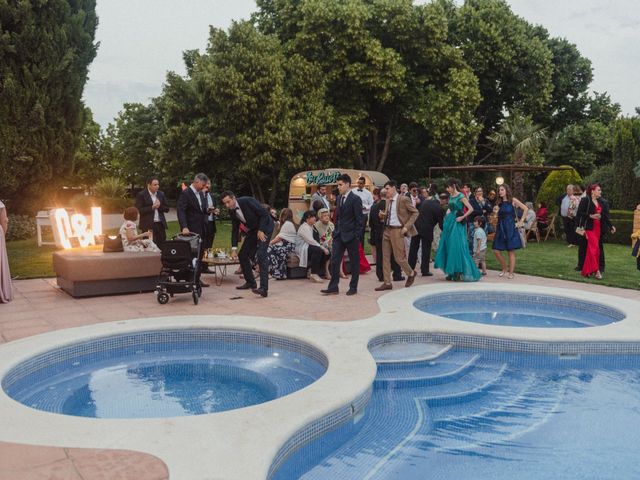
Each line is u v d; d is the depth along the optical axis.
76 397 4.63
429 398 4.64
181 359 5.75
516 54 29.08
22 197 18.52
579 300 7.86
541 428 4.03
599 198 10.16
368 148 30.66
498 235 10.01
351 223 8.27
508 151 30.22
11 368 4.71
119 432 3.38
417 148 31.78
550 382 5.09
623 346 5.66
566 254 13.82
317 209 10.61
